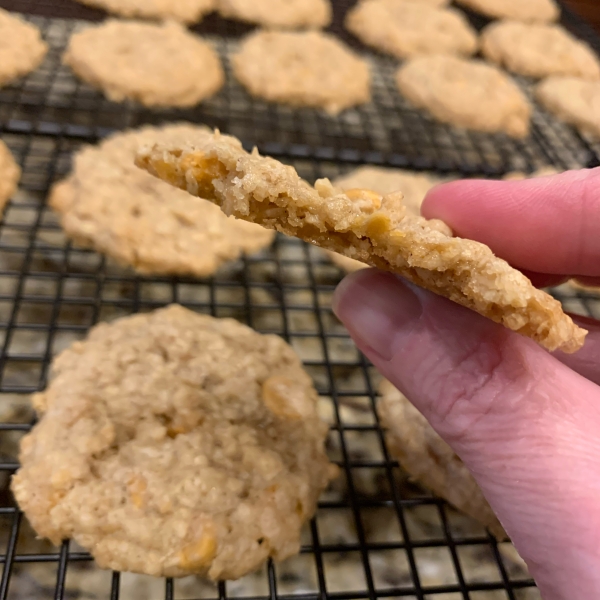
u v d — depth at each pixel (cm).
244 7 34
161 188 24
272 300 23
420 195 26
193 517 16
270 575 17
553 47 37
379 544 18
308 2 36
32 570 17
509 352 13
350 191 14
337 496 19
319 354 22
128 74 28
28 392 19
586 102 33
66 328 20
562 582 12
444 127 31
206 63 30
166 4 33
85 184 24
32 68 28
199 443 17
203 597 17
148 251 22
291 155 27
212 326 21
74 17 31
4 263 22
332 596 16
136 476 17
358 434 20
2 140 25
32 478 17
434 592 17
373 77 33
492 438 13
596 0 43
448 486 19
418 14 37
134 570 16
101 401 18
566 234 17
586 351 18
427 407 14
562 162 30
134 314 21
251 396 19
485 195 17
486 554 19
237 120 29
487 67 34
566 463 12
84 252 23
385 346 14
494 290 11
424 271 12
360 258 13
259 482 17
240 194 12
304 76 30
